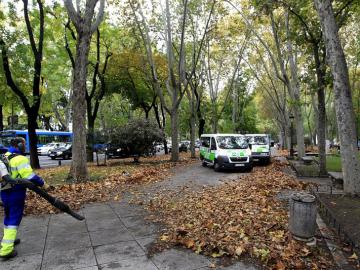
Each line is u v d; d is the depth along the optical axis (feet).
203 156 60.85
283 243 16.63
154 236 18.42
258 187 33.32
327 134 154.71
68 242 17.69
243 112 157.58
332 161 65.92
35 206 25.46
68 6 37.58
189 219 21.35
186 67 87.81
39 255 15.96
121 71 88.63
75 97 38.55
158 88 71.41
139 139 64.23
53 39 63.36
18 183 15.83
